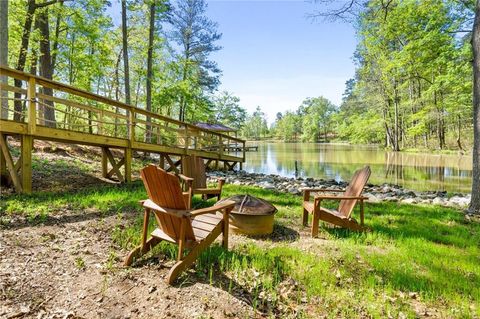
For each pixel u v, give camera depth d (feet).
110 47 55.26
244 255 9.85
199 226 9.71
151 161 40.57
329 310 7.06
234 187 24.88
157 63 64.39
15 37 36.27
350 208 13.17
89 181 22.94
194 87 71.92
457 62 41.93
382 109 93.76
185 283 7.93
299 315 6.81
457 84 51.24
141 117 73.36
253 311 6.88
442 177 38.91
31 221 12.21
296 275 8.54
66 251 9.50
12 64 42.78
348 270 9.16
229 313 6.74
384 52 70.69
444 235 13.20
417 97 77.97
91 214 13.80
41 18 33.63
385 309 7.14
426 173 42.86
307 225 14.30
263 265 9.07
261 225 12.55
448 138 88.07
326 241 11.94
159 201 8.44
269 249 10.72
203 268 8.83
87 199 16.15
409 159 64.23
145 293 7.39
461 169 47.14
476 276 9.10
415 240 12.14
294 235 12.84
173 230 8.70
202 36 70.03
